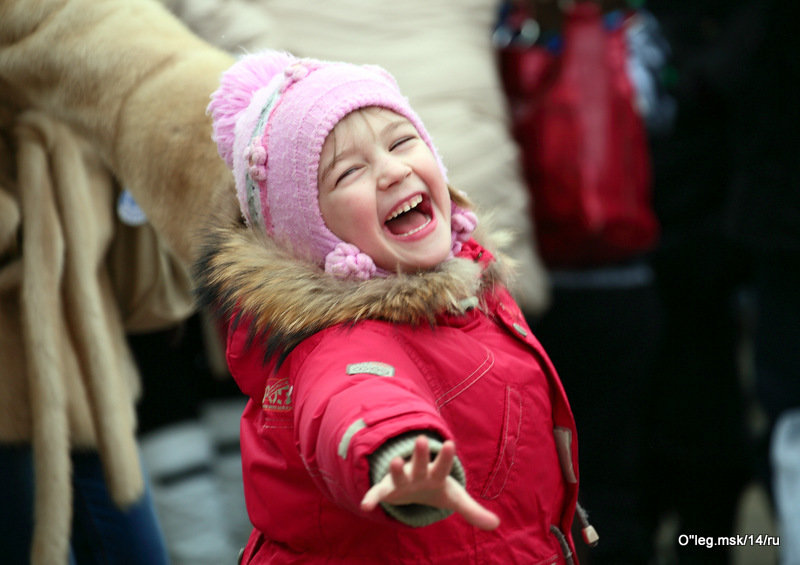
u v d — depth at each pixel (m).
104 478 5.72
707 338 8.63
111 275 6.13
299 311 3.69
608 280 7.80
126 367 6.15
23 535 5.54
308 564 3.84
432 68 6.98
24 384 5.49
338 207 3.81
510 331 4.02
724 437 8.59
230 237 4.05
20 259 5.50
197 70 4.77
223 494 7.58
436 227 3.88
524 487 3.87
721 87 8.25
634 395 7.92
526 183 7.84
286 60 4.27
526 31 8.10
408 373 3.59
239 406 7.58
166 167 4.70
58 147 5.45
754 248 7.11
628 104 7.85
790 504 6.86
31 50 4.87
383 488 2.92
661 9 8.45
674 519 9.77
